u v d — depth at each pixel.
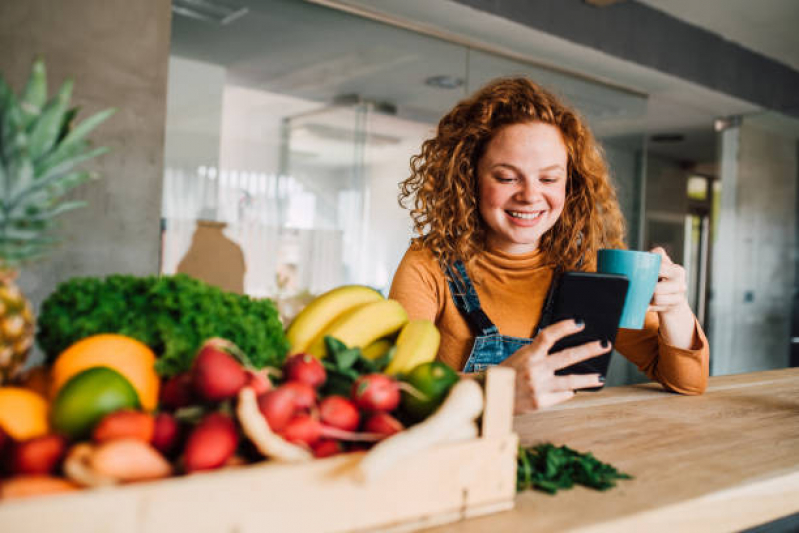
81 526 0.39
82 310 0.66
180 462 0.48
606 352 0.83
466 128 1.34
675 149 7.05
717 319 5.14
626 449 0.83
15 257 0.55
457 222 1.41
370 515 0.51
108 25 2.22
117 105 2.25
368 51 2.88
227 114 2.51
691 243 8.35
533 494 0.65
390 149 2.97
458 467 0.56
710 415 1.05
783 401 1.20
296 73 2.68
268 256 2.62
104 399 0.51
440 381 0.61
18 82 2.08
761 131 5.12
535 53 3.46
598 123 3.93
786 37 4.10
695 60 4.02
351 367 0.67
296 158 2.69
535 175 1.26
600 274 0.83
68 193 2.15
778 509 0.74
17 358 0.58
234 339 0.67
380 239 2.94
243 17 2.53
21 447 0.46
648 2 3.65
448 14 2.93
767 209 5.24
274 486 0.46
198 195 2.45
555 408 1.06
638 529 0.60
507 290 1.41
